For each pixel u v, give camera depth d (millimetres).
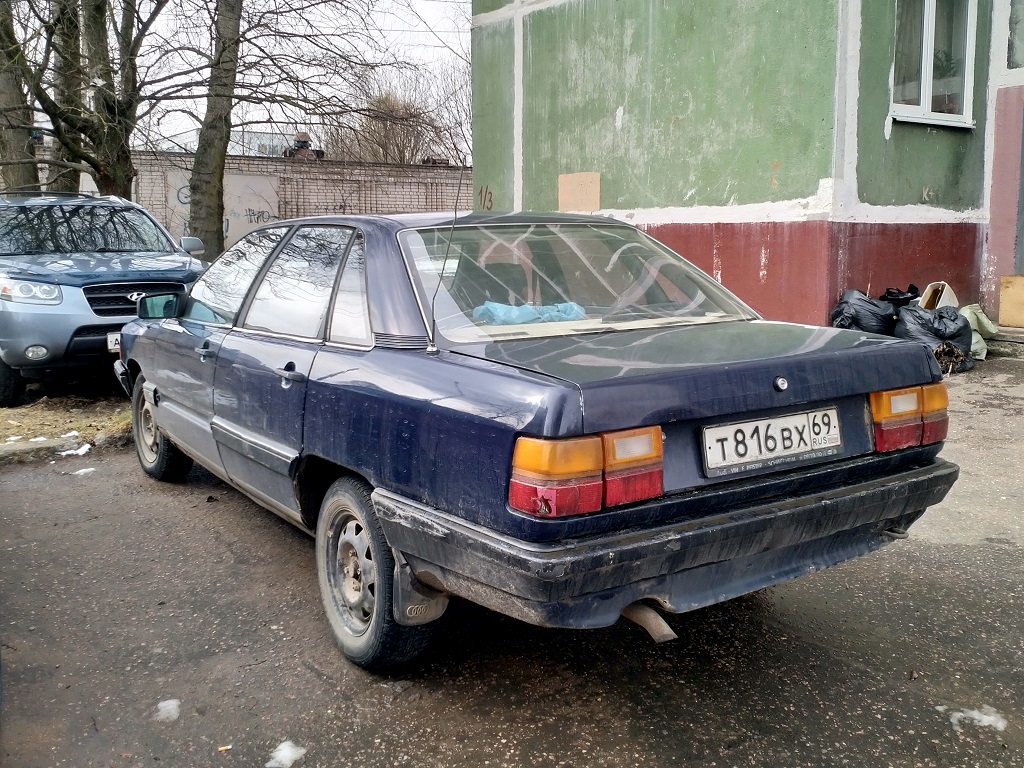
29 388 8195
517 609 2488
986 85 8875
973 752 2611
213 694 3021
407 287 3121
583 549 2350
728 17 8891
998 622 3432
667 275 3686
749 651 3254
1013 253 8883
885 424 2943
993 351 8414
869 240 8367
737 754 2627
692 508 2533
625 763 2598
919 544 4234
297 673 3148
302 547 4375
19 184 12445
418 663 3201
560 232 3689
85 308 7180
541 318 3164
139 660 3264
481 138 12641
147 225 8750
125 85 10844
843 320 8008
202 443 4383
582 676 3098
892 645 3273
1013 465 5363
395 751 2684
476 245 3400
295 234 3969
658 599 2576
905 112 8383
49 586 3945
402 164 14391
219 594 3832
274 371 3523
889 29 8141
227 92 11211
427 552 2684
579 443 2354
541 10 11273
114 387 8195
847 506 2783
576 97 10953
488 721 2826
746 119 8844
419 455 2713
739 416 2672
